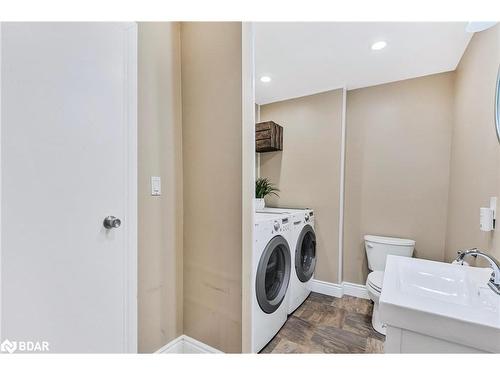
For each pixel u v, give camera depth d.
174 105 1.36
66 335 0.87
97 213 0.97
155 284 1.27
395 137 2.24
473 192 1.39
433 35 1.53
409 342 0.73
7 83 0.73
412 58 1.81
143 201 1.21
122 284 1.07
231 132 1.23
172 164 1.35
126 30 1.08
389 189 2.27
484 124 1.23
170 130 1.34
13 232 0.74
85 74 0.93
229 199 1.25
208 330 1.33
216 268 1.29
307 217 2.28
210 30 1.28
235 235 1.23
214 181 1.29
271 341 1.64
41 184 0.80
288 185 2.65
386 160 2.28
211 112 1.29
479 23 1.09
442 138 2.03
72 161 0.89
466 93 1.57
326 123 2.44
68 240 0.88
